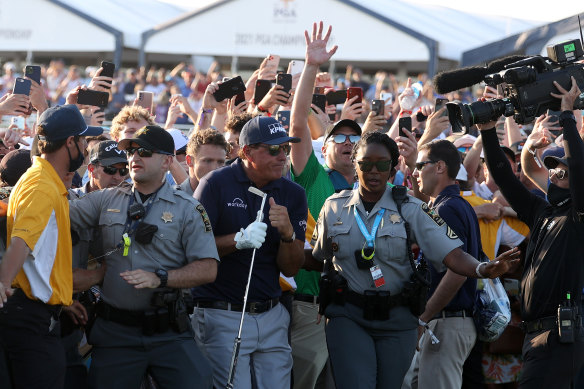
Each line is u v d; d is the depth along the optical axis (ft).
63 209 62.64
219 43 265.54
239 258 70.13
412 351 70.44
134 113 86.53
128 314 64.49
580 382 75.10
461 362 80.59
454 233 70.03
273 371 71.20
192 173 80.59
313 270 76.18
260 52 263.49
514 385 88.58
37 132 63.82
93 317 66.08
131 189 65.72
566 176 73.10
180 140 93.20
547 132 81.56
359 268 69.62
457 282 75.41
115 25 272.51
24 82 95.40
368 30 254.88
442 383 79.61
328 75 113.80
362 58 255.29
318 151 96.43
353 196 71.77
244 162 71.41
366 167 69.21
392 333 69.82
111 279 64.75
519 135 106.32
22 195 61.00
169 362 64.90
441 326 79.82
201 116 100.99
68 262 63.05
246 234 65.62
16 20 277.03
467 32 265.13
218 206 70.44
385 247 69.15
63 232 62.54
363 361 68.69
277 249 71.36
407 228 69.36
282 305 73.82
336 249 70.74
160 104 206.90
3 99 97.25
